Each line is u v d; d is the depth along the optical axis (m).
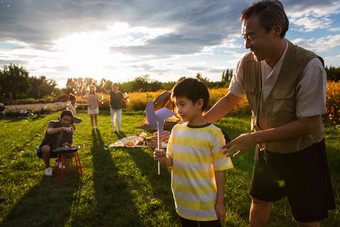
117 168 4.25
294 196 1.46
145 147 5.63
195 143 1.48
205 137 1.47
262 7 1.21
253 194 1.72
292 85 1.31
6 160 4.86
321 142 1.42
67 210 2.91
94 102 8.55
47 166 4.04
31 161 4.76
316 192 1.38
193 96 1.43
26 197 3.27
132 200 3.08
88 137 7.15
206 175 1.49
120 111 7.92
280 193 1.59
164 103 5.68
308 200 1.39
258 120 1.57
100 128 8.72
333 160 3.82
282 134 1.28
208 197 1.48
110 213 2.82
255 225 1.79
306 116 1.25
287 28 1.26
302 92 1.26
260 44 1.24
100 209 2.91
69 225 2.61
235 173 3.77
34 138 7.25
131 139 6.68
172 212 2.76
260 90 1.52
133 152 5.27
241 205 2.79
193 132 1.51
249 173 3.75
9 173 4.09
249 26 1.24
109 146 5.86
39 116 15.64
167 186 3.46
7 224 2.67
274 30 1.21
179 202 1.55
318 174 1.39
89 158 4.92
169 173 3.87
